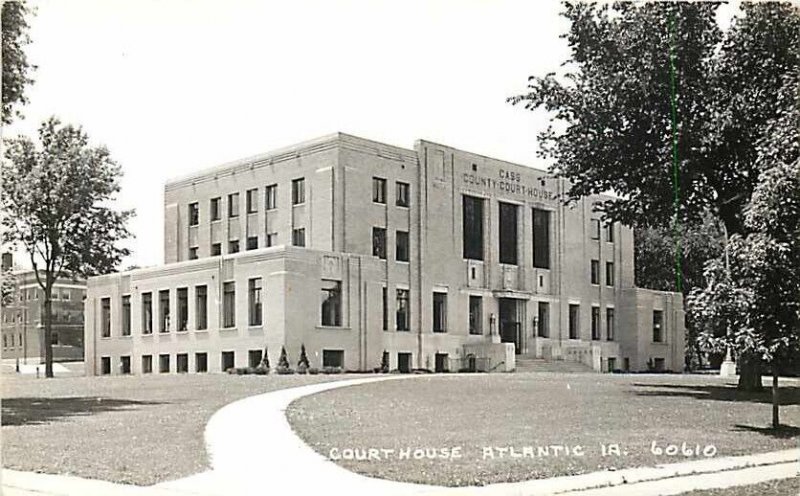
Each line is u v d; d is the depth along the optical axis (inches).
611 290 2618.1
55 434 831.7
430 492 558.3
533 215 2514.8
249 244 2378.2
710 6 1262.3
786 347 872.9
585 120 1307.8
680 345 2615.7
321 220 2196.1
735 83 1256.8
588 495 545.0
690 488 568.7
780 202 881.5
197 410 1018.1
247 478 614.9
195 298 2143.2
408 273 2283.5
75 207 2129.7
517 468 650.8
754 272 879.7
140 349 2269.9
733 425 914.1
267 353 1956.2
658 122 1266.0
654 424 910.4
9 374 2324.1
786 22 1208.8
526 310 2444.6
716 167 1254.3
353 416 946.1
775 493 550.9
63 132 2101.4
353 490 566.6
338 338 2038.6
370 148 2237.9
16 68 1254.9
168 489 577.6
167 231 2566.4
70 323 2893.7
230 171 2428.6
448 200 2357.3
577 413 985.5
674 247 2637.8
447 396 1167.6
